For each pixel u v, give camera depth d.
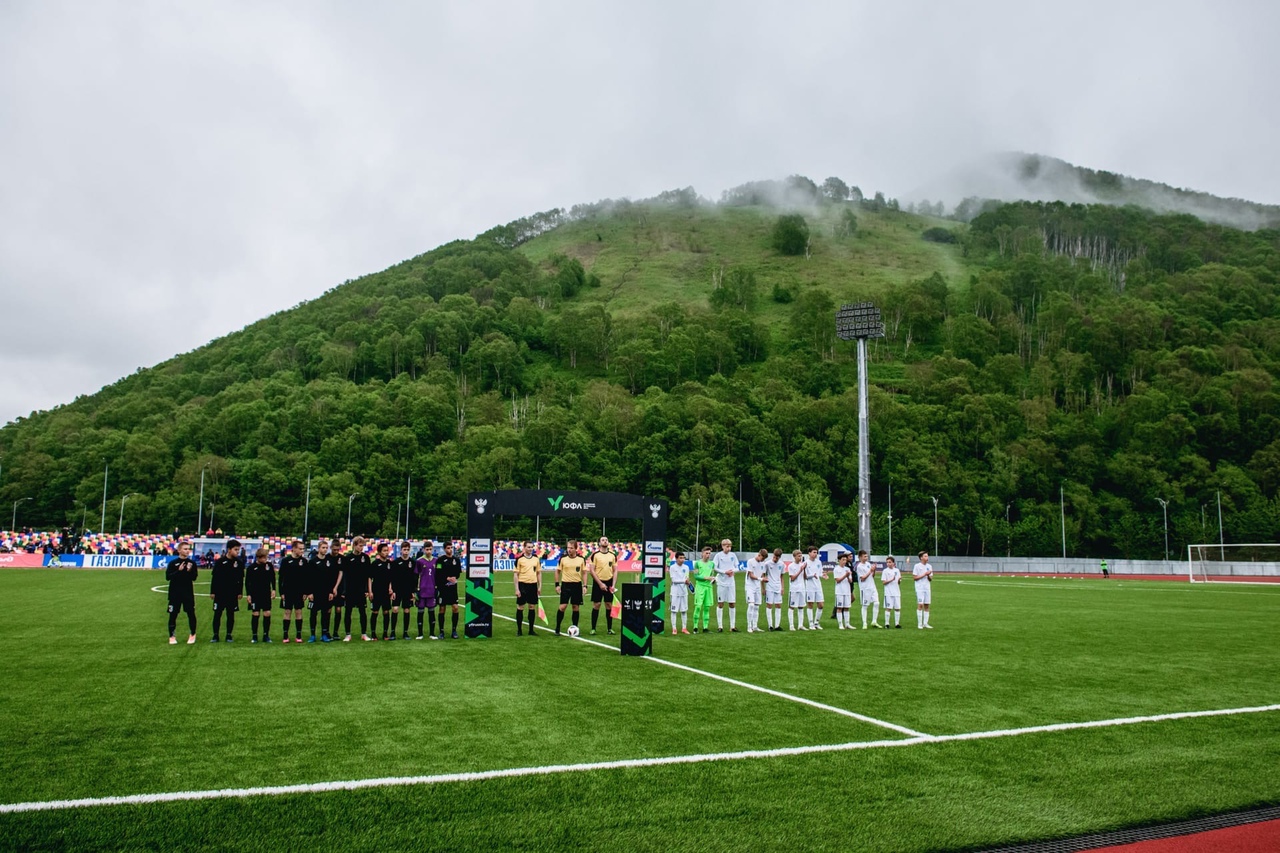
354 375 156.12
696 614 21.53
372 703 10.68
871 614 27.86
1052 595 40.00
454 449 111.75
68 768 7.60
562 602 19.31
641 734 9.16
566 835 6.11
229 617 17.23
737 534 96.25
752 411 124.50
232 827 6.17
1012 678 13.44
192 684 11.91
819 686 12.51
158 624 19.91
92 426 127.75
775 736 9.17
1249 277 172.38
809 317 176.88
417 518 104.38
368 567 18.08
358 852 5.76
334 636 18.42
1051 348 158.88
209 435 116.56
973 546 104.19
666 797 6.99
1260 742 9.16
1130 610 29.59
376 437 112.38
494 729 9.30
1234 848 6.11
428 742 8.69
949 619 25.56
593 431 117.19
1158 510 104.31
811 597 22.38
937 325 179.88
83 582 36.91
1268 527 98.62
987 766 8.08
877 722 9.96
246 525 95.94
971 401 121.62
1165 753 8.64
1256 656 16.45
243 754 8.13
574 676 13.11
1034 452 111.12
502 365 156.62
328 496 101.56
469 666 13.99
